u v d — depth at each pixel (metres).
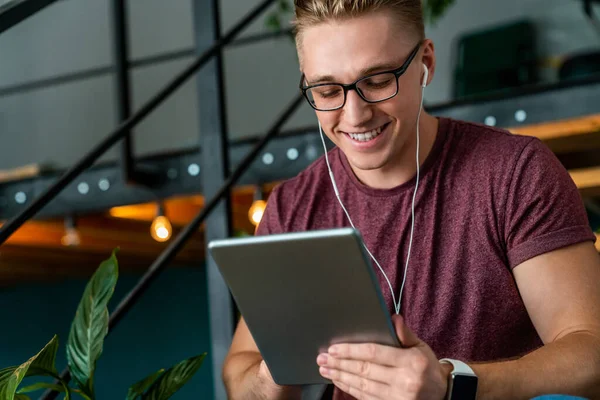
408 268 1.24
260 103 5.79
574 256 1.11
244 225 4.05
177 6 6.05
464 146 1.24
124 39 3.23
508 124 2.79
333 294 0.91
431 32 5.18
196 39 2.37
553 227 1.13
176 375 1.25
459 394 0.94
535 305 1.12
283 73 5.73
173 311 5.77
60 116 6.23
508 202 1.17
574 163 3.02
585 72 4.02
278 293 0.94
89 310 1.23
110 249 4.44
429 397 0.92
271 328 0.98
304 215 1.34
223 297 2.05
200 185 3.19
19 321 6.34
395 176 1.25
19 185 3.56
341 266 0.88
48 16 6.32
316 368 1.01
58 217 3.63
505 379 0.99
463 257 1.20
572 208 1.14
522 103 2.77
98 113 6.10
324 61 1.12
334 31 1.11
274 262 0.91
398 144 1.17
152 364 5.81
